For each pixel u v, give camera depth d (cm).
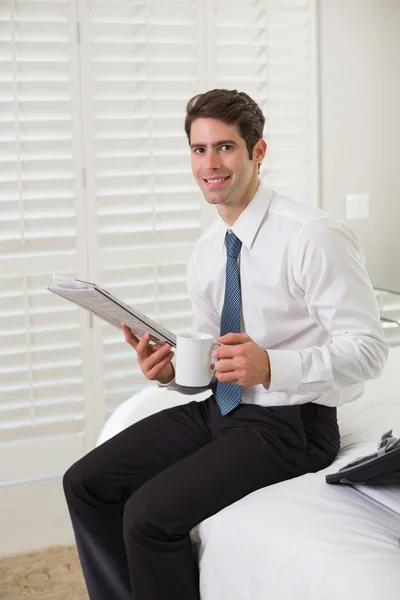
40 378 379
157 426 237
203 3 381
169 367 237
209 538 204
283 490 205
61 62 365
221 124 213
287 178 404
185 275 395
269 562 186
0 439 375
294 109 400
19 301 373
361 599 166
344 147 410
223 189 217
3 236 368
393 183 420
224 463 209
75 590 295
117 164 379
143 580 207
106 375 387
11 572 309
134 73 376
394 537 181
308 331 225
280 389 205
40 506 357
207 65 385
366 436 240
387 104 413
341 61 404
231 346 203
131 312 208
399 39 411
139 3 371
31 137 366
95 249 380
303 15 394
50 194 371
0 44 358
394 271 426
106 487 229
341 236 214
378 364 212
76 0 364
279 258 217
